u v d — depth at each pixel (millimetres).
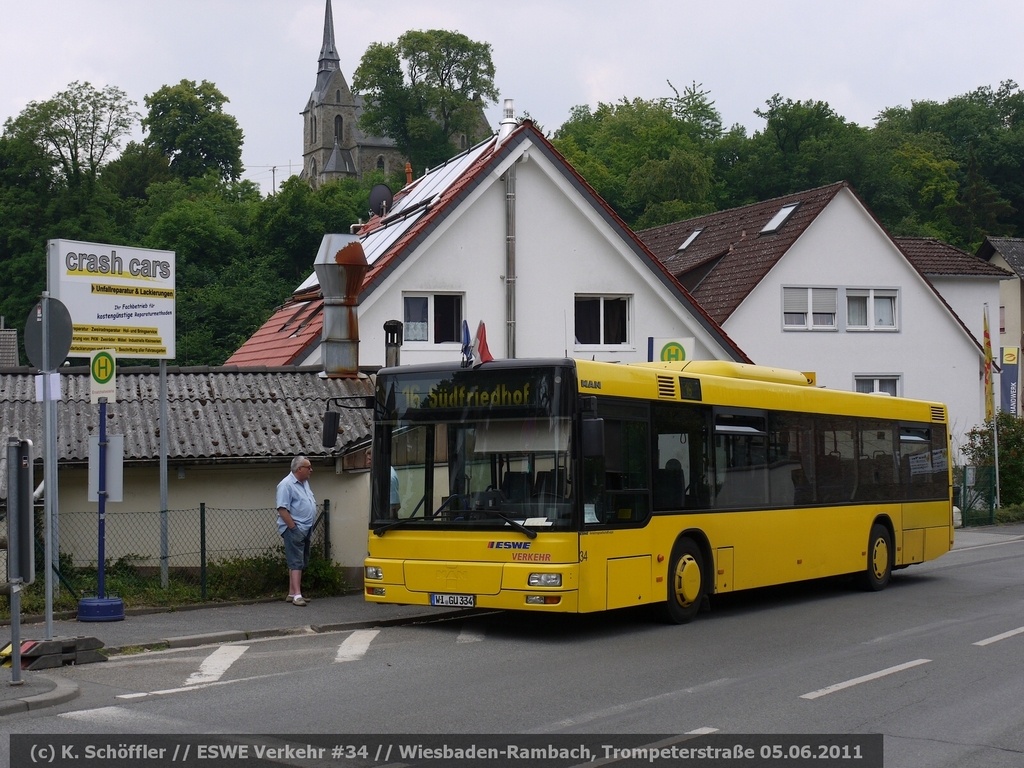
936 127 92188
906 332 38000
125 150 95875
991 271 44094
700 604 14742
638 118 92375
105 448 13852
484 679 10562
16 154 67688
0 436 15586
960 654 12047
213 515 16547
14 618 9797
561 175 27094
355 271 20016
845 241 37281
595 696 9766
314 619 14273
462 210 26203
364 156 146750
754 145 74812
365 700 9570
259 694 9820
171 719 8805
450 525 12977
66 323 11055
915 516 19875
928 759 7770
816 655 11977
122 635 12750
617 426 13297
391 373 13625
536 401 12758
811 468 17094
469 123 110062
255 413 17531
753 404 15898
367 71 109250
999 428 36344
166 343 15812
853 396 18422
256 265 64750
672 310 28406
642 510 13586
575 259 27516
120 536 16062
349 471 17031
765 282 36312
